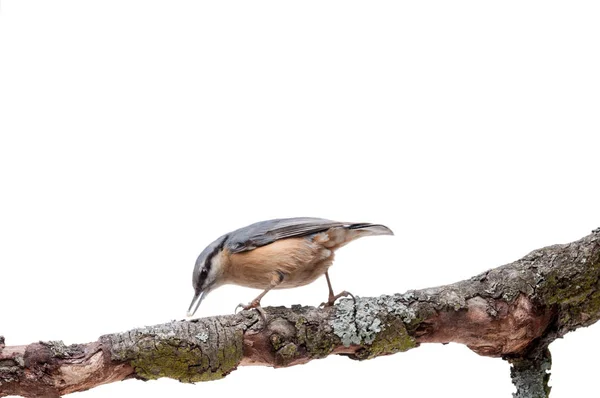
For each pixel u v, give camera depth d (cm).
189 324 738
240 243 862
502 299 820
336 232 853
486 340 834
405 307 798
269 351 754
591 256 830
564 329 845
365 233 861
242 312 764
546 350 882
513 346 850
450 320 808
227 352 734
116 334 712
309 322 770
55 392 682
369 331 778
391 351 796
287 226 859
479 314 814
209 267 878
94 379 693
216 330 737
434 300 807
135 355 703
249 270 864
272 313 770
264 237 859
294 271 855
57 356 681
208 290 881
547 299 826
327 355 777
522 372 880
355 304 794
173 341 716
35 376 675
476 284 834
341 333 773
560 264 833
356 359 796
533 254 853
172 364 715
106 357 695
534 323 829
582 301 832
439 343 830
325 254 859
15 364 672
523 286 823
